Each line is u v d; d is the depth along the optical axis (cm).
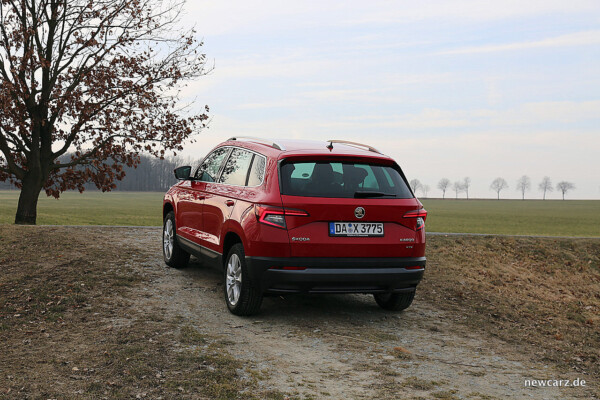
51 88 1582
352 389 416
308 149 586
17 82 1415
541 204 13962
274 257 538
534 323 691
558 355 557
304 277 537
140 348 477
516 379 469
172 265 807
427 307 705
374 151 631
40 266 759
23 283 679
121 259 839
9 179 1661
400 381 439
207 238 670
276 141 628
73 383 397
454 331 610
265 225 542
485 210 9231
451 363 498
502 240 1286
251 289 576
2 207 5019
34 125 1555
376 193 562
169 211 878
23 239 917
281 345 512
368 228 559
